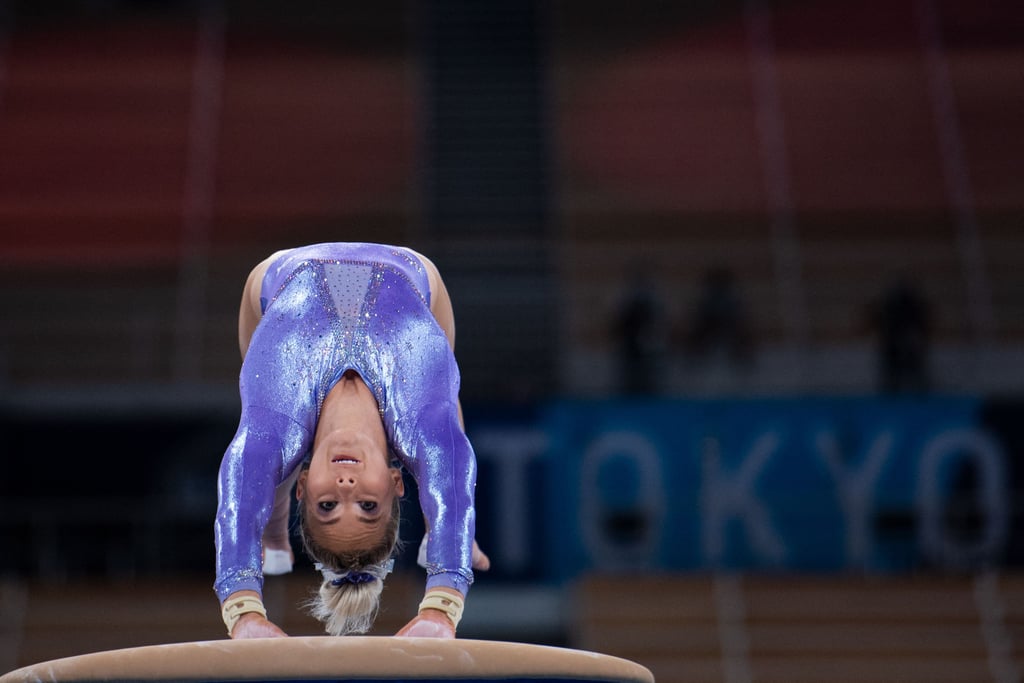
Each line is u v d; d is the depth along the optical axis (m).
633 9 35.44
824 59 33.94
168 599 21.31
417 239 29.58
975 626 21.02
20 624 20.86
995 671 20.38
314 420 5.62
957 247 29.58
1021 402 24.33
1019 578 21.59
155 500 24.73
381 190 31.00
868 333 27.34
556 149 31.94
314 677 4.52
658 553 22.72
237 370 26.77
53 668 4.93
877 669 20.48
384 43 34.69
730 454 23.23
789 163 31.52
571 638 21.36
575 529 22.75
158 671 4.57
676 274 28.98
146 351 27.25
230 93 33.12
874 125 32.28
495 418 23.27
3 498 24.64
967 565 22.89
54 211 30.09
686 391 26.09
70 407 24.73
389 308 5.95
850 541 22.91
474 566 6.09
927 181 31.05
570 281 28.61
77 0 35.00
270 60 34.06
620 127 32.53
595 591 21.45
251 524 5.34
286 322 5.86
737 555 22.80
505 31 35.03
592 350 27.11
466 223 30.11
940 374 26.16
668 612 21.19
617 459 23.11
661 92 33.31
